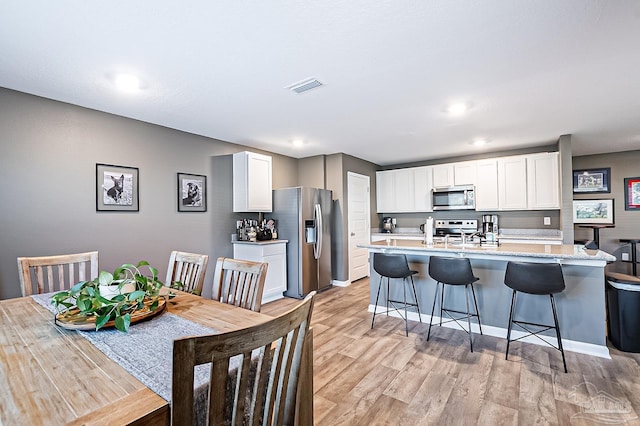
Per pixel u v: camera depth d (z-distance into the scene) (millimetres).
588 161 5254
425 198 5516
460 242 3695
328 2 1515
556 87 2533
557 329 2367
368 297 4348
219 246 4059
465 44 1901
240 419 750
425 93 2648
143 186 3295
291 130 3732
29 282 1927
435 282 3236
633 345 2508
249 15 1604
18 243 2490
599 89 2574
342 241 5051
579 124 3551
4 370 913
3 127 2432
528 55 2033
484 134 3965
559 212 4508
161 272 3418
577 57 2059
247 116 3197
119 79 2326
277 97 2711
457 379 2154
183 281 2082
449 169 5270
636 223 4891
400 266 2973
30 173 2557
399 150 4910
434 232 5637
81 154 2848
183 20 1638
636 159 4914
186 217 3691
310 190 4504
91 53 1954
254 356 1016
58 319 1300
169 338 1159
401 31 1762
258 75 2291
